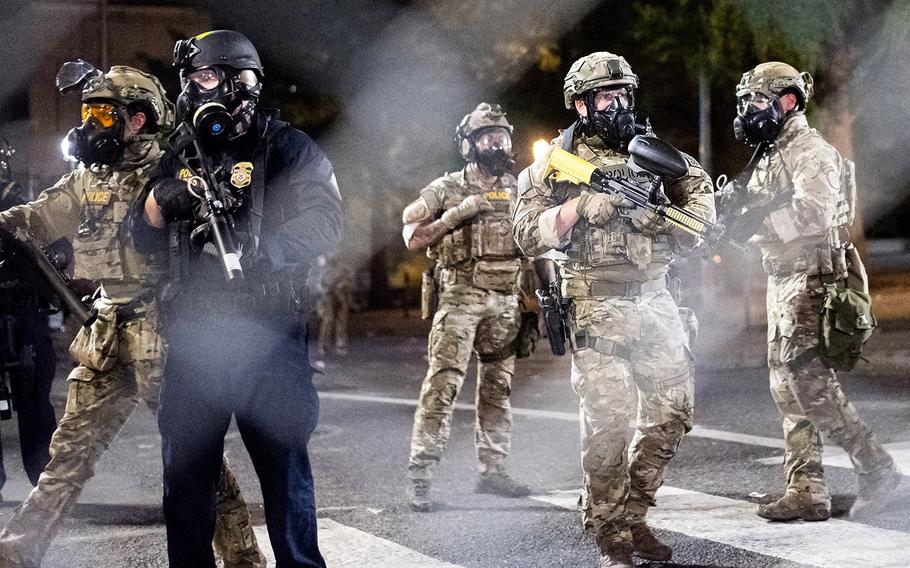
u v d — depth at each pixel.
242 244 4.24
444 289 7.08
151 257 4.87
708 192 5.32
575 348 5.23
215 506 4.41
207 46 4.38
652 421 5.39
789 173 6.14
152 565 5.64
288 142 4.45
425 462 6.75
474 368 15.20
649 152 4.99
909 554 5.46
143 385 4.91
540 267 5.88
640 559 5.52
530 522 6.39
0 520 6.74
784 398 6.26
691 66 18.48
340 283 19.47
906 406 10.45
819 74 19.19
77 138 4.98
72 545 6.04
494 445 7.15
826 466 7.58
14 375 6.97
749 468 7.68
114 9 35.72
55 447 4.94
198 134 4.30
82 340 4.97
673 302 5.41
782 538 5.83
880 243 51.81
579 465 8.06
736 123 6.29
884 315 21.72
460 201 7.11
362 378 14.78
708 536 5.92
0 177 6.77
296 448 4.27
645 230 5.16
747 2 17.31
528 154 22.42
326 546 5.89
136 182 5.03
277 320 4.30
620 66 5.24
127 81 5.06
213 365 4.27
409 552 5.76
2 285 6.31
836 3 17.41
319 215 4.40
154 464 8.56
